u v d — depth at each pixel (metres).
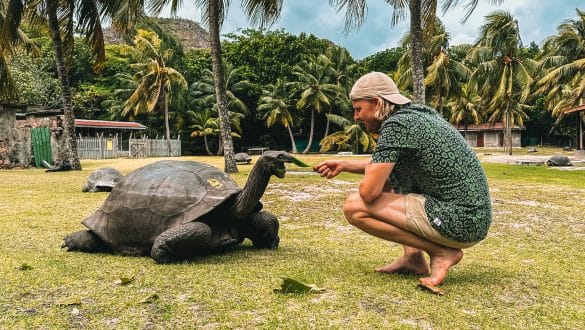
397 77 34.38
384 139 3.04
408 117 3.03
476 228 2.96
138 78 38.09
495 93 31.81
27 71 37.66
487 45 29.56
